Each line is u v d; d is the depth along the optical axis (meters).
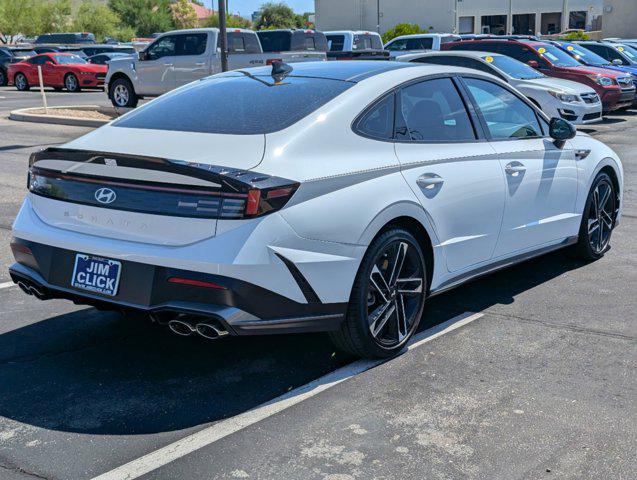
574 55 19.41
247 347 4.77
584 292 5.86
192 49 18.94
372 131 4.45
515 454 3.48
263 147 4.00
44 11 76.69
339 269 4.07
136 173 3.91
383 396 4.06
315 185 3.97
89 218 4.06
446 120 5.00
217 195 3.75
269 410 3.91
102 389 4.17
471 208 4.97
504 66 15.70
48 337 4.91
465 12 65.44
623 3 39.62
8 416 3.85
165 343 4.82
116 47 37.84
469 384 4.21
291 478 3.28
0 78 34.22
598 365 4.47
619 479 3.28
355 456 3.46
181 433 3.68
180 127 4.32
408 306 4.69
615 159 6.73
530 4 67.69
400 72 4.84
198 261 3.73
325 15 67.31
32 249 4.27
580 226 6.42
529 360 4.54
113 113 18.92
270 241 3.78
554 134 5.77
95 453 3.49
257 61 19.45
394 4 64.06
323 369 4.45
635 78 20.45
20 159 12.27
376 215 4.21
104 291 4.00
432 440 3.60
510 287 5.99
